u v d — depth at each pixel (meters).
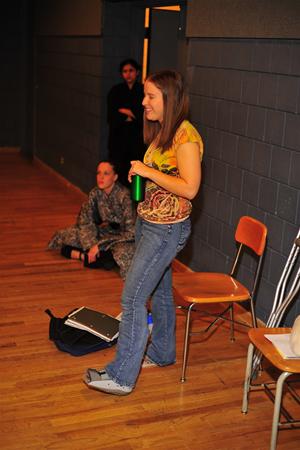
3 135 9.67
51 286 4.20
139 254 2.69
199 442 2.53
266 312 3.60
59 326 3.36
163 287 3.01
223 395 2.89
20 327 3.54
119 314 3.76
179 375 3.06
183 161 2.57
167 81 2.55
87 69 6.52
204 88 4.14
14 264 4.62
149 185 2.69
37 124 8.80
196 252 4.41
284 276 3.09
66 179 7.52
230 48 3.81
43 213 6.21
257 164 3.62
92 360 3.18
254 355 3.03
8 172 8.23
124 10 5.96
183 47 4.60
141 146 5.75
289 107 3.29
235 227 3.90
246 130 3.71
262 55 3.50
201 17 4.04
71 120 7.21
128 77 5.62
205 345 3.41
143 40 5.91
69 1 6.86
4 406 2.73
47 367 3.09
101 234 4.74
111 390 2.80
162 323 3.07
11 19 9.30
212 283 3.17
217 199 4.09
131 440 2.52
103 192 4.61
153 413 2.72
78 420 2.65
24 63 9.24
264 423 2.68
